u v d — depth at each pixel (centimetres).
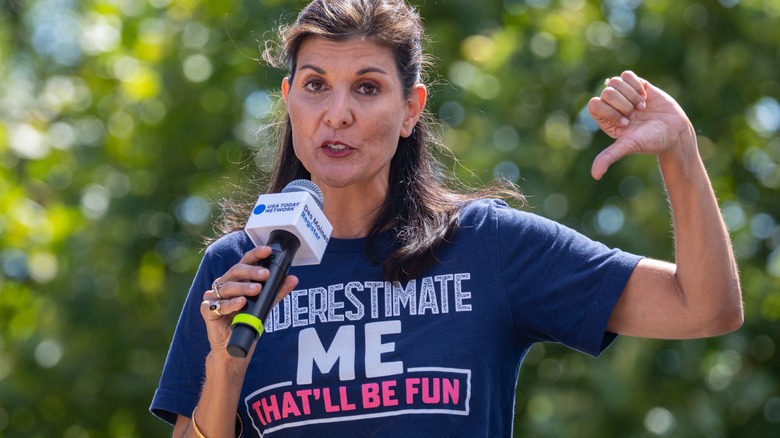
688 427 1778
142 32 2214
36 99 2395
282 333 793
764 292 1917
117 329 2109
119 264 2130
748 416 1920
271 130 980
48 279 2169
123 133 2205
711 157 1911
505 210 820
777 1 1908
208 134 2116
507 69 1945
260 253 718
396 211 820
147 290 2139
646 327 775
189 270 2045
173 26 2169
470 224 809
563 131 1933
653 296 772
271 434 777
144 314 2130
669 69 1916
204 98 2102
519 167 1861
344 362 771
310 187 789
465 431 759
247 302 708
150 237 2136
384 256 804
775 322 1958
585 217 1869
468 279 789
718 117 1920
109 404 2122
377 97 794
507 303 786
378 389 762
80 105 2291
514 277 791
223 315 723
